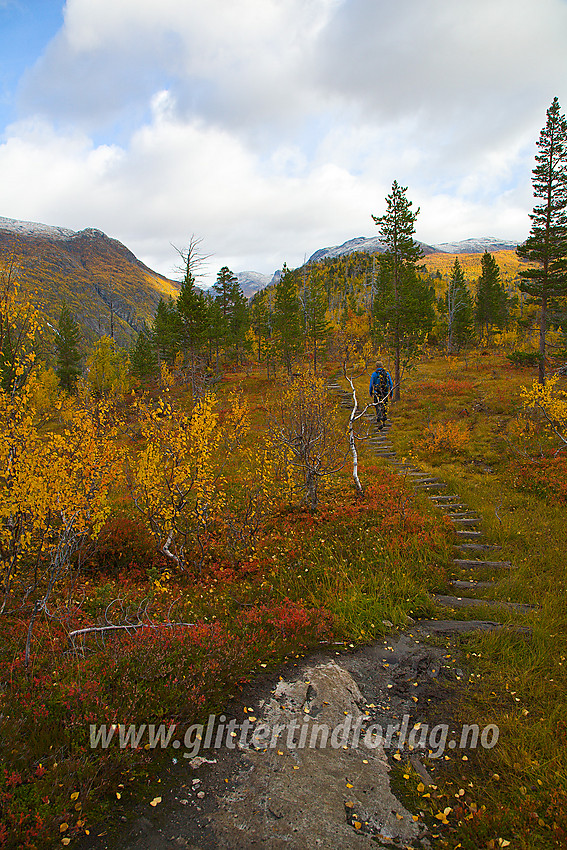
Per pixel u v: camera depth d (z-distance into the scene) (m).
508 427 17.50
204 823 3.07
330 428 12.64
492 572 7.86
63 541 5.98
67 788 3.14
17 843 2.72
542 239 25.25
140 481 8.60
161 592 7.42
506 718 4.27
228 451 15.74
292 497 11.18
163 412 9.01
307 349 43.53
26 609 6.31
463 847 3.00
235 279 48.09
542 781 3.53
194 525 9.68
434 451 15.70
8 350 6.53
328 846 2.95
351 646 5.70
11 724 3.52
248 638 5.52
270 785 3.43
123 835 2.93
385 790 3.49
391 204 28.34
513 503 10.95
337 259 161.75
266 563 8.34
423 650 5.60
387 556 8.11
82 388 16.31
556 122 24.22
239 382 39.06
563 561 7.88
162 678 4.52
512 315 62.38
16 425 6.15
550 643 5.49
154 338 53.50
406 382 30.00
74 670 4.59
